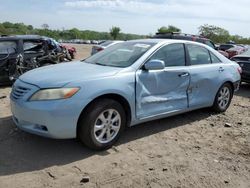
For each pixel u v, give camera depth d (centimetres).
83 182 381
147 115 518
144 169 422
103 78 457
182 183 393
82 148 473
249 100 886
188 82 583
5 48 930
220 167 442
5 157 435
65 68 503
